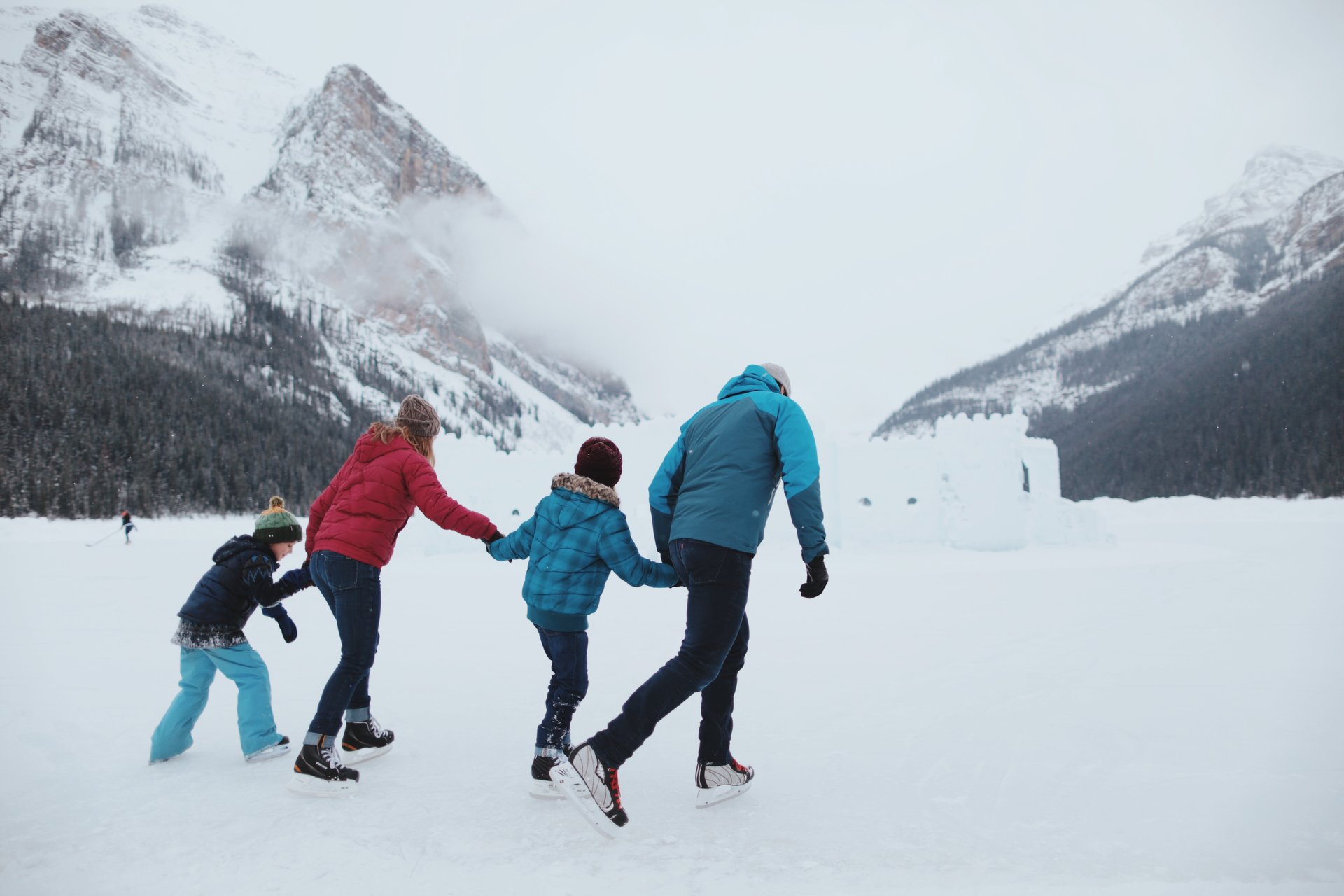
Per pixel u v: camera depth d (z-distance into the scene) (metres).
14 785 2.57
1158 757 2.68
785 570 10.33
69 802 2.39
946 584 8.44
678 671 2.13
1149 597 7.05
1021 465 13.81
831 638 5.30
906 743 2.92
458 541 14.77
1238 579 8.32
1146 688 3.70
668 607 7.32
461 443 15.03
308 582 2.96
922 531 13.61
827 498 13.92
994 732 3.04
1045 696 3.61
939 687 3.83
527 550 2.72
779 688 3.88
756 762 2.73
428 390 171.00
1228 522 24.86
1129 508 34.72
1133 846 1.94
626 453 14.56
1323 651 4.47
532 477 15.07
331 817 2.26
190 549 21.56
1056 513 14.12
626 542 2.54
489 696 3.86
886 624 5.89
